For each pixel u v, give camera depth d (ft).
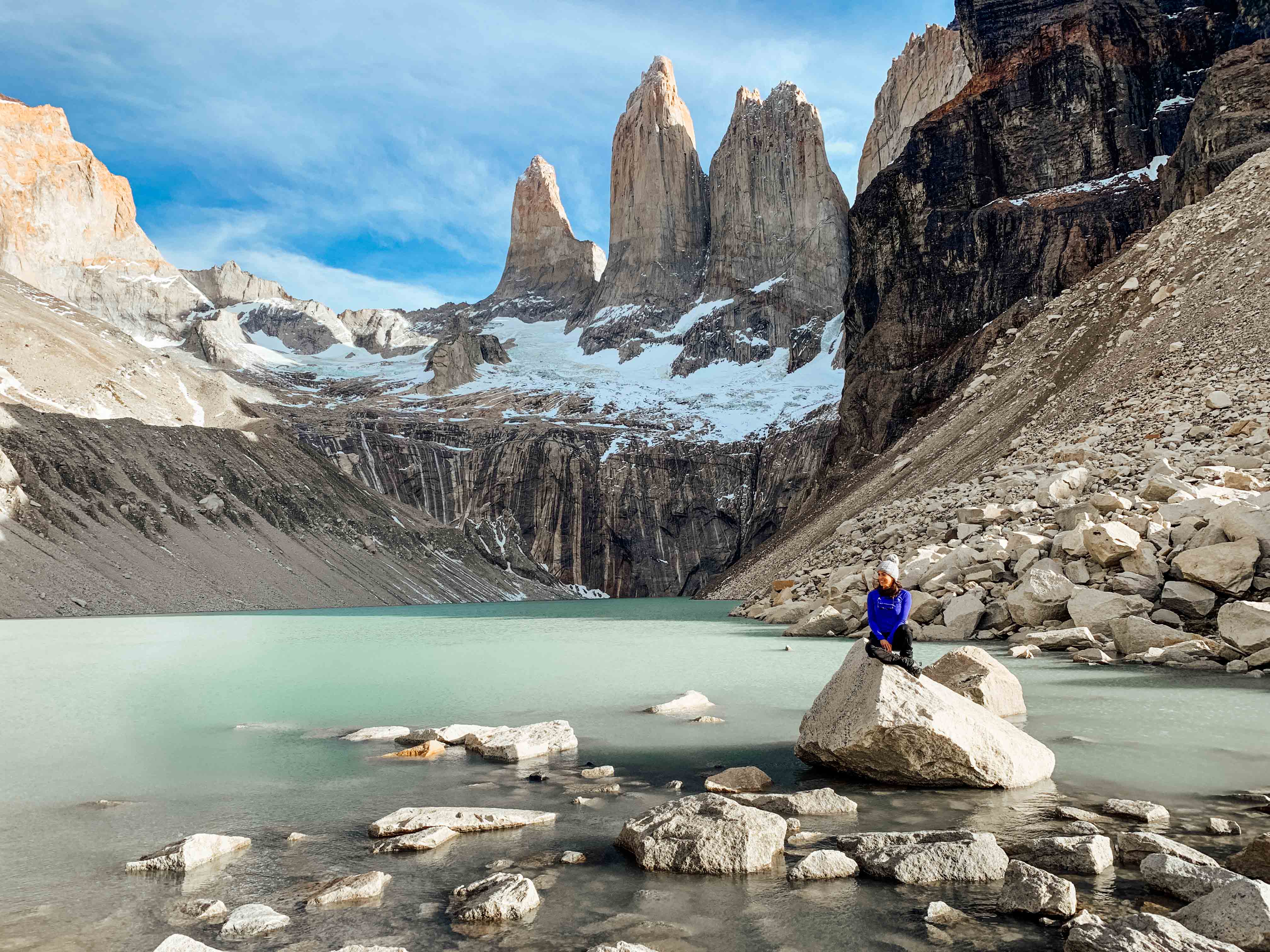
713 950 15.57
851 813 24.81
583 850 22.12
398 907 18.03
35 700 49.06
